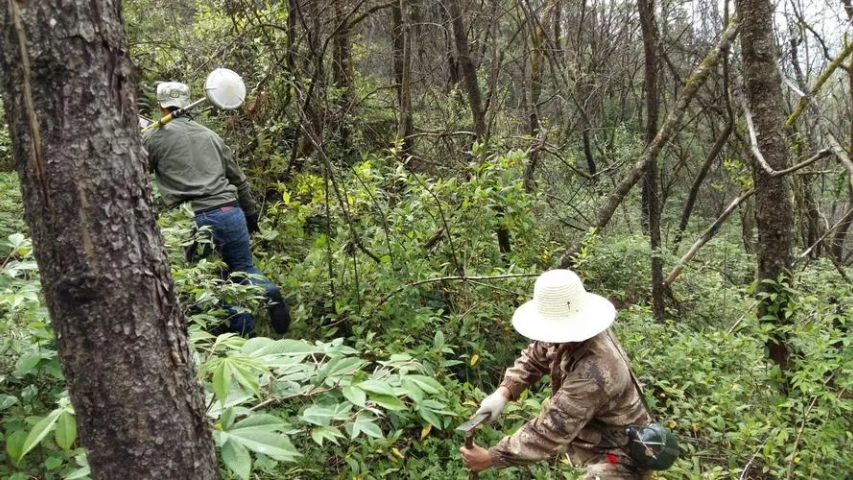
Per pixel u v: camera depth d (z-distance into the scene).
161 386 1.73
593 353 2.59
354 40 8.47
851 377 3.84
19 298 2.29
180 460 1.78
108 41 1.61
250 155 5.82
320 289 4.38
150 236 1.72
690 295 7.49
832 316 4.41
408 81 7.36
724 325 6.88
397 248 4.39
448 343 4.28
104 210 1.61
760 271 5.04
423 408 2.63
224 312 3.52
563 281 2.63
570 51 10.75
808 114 8.95
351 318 4.13
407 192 5.08
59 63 1.54
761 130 4.91
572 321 2.57
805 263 6.89
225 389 1.97
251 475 2.72
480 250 4.81
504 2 8.53
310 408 2.42
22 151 1.59
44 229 1.61
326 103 5.60
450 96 7.77
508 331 4.48
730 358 4.64
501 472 3.36
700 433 4.19
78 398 1.69
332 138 6.61
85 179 1.59
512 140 7.35
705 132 12.52
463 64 6.21
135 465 1.72
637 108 12.07
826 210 11.95
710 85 11.16
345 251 4.66
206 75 6.29
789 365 4.80
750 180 7.51
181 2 7.71
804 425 3.88
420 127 8.37
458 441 3.50
